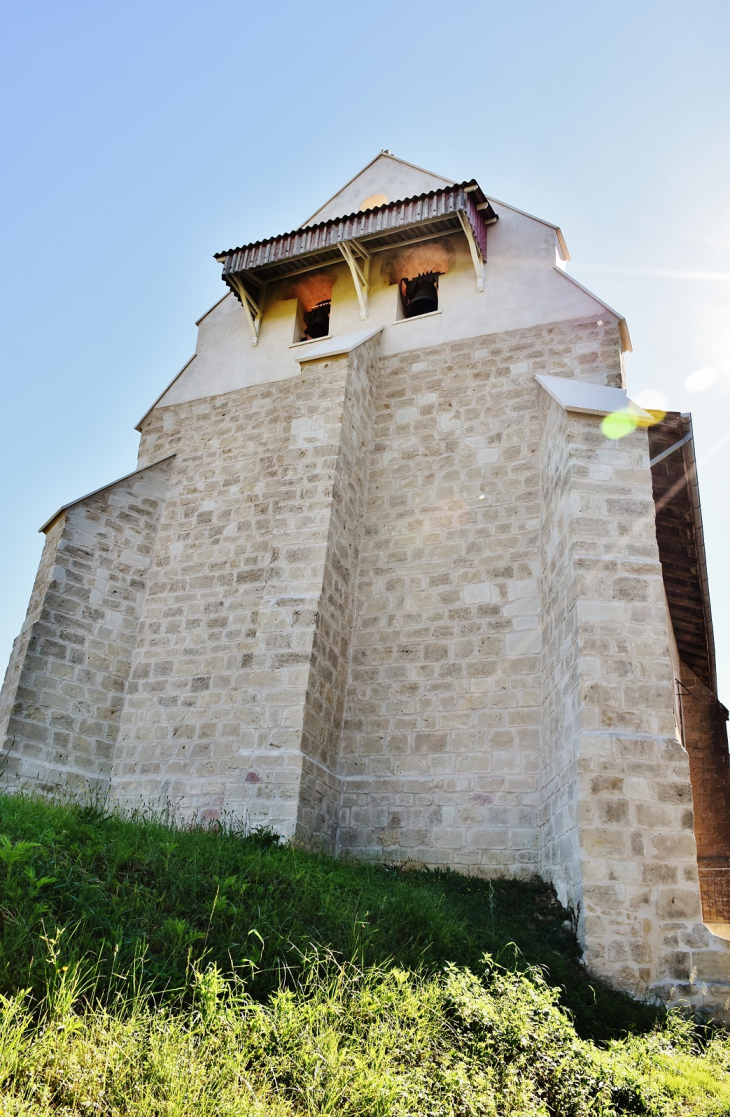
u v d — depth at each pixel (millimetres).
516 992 6250
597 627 9492
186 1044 4453
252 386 16188
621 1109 5277
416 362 14875
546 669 11102
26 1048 4000
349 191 17641
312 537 12336
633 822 8484
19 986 4531
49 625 13430
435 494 13492
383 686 12336
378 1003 5492
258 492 14781
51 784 12609
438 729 11727
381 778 11719
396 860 11086
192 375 17156
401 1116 4426
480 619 12203
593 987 7551
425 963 6645
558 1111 5133
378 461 14227
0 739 12547
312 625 11586
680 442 12062
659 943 7973
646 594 9711
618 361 13328
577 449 10680
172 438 16453
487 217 15523
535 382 13594
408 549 13219
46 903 5281
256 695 11406
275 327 16812
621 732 8914
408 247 15734
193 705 13156
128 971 4977
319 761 11305
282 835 10312
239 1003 5094
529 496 12766
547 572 11539
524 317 14398
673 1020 7129
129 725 13516
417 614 12648
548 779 10328
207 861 7297
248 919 6133
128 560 14758
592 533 10125
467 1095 4828
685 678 16656
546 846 10062
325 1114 4277
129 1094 4004
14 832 6609
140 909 5855
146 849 7062
